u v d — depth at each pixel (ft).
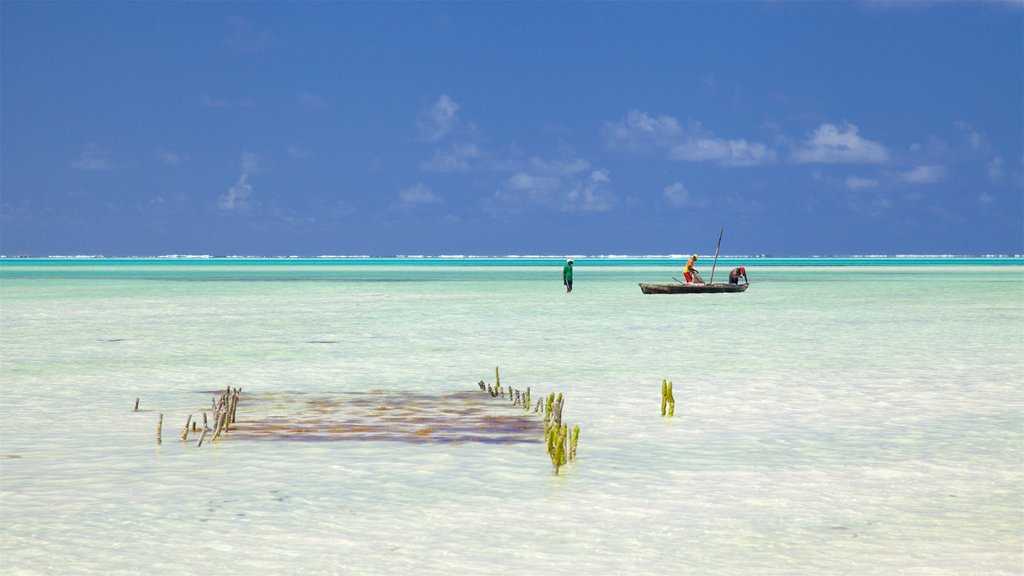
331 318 153.48
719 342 112.68
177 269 599.57
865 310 169.48
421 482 47.14
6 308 179.22
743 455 52.95
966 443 55.93
